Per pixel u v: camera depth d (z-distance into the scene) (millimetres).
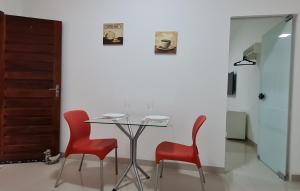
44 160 3211
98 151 2330
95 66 3240
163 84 3072
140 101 3137
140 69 3125
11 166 3018
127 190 2391
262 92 3543
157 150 2334
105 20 3189
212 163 2988
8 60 3072
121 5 3143
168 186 2521
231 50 5438
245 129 4934
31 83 3158
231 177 2846
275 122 3059
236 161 3504
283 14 2760
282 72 2896
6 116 3096
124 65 3166
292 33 2719
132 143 2516
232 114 4977
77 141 2545
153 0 3059
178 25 3004
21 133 3152
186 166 3037
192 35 2975
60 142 3357
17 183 2496
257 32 4531
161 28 3049
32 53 3146
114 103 3209
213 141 2973
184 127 3039
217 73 2934
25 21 3113
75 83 3295
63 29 3289
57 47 3229
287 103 2766
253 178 2824
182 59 3014
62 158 3342
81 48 3262
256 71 4387
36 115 3197
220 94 2938
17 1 3326
